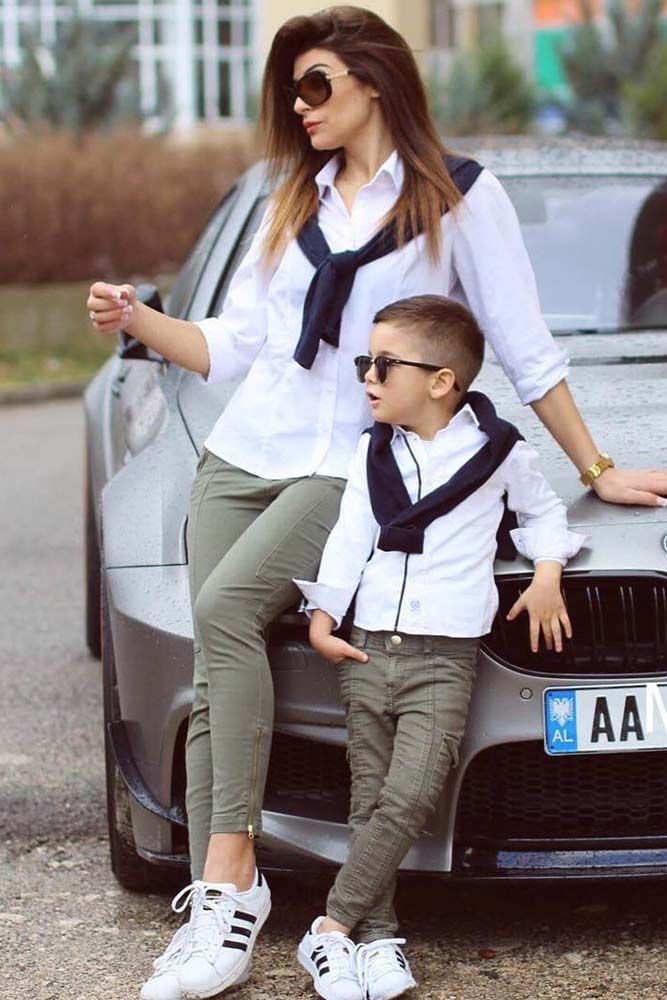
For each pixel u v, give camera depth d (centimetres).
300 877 722
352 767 688
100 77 3656
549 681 686
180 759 739
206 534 721
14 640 1295
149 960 737
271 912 778
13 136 3406
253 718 682
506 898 791
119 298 701
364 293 700
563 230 1007
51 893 816
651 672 687
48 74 3734
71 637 1302
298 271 707
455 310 679
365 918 688
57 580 1486
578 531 700
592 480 721
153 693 734
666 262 990
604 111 4850
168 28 5238
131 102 3694
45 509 1809
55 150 3234
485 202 711
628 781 712
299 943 739
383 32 704
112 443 1059
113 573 762
